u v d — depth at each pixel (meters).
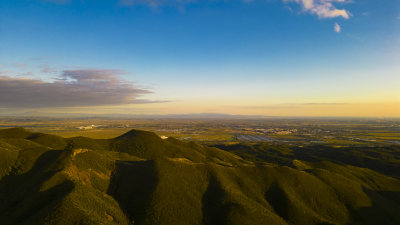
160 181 57.22
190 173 64.19
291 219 54.12
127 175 62.19
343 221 56.19
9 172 57.25
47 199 45.78
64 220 38.25
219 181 62.59
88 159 63.34
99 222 39.59
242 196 57.81
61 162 58.94
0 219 43.25
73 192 45.53
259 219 49.19
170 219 47.66
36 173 57.12
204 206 54.09
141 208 49.91
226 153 129.25
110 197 52.31
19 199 48.12
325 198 62.69
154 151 105.69
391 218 58.28
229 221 48.00
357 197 63.94
